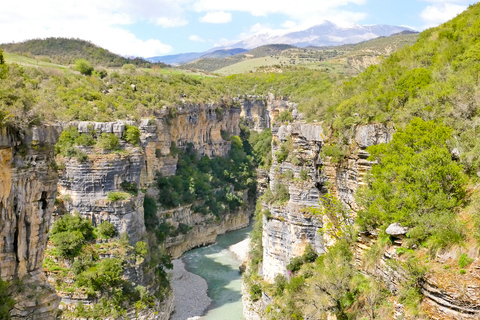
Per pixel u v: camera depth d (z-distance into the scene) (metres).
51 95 63.78
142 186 75.62
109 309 48.12
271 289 49.28
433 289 21.41
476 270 20.47
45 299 23.94
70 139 54.09
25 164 23.42
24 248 23.81
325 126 42.50
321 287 32.66
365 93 42.78
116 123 55.78
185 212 86.88
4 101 23.34
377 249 28.45
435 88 34.69
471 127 29.94
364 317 26.44
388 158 29.14
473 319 19.75
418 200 25.67
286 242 50.41
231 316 57.31
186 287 67.19
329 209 40.31
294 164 49.59
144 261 54.50
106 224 52.53
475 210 23.02
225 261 80.31
